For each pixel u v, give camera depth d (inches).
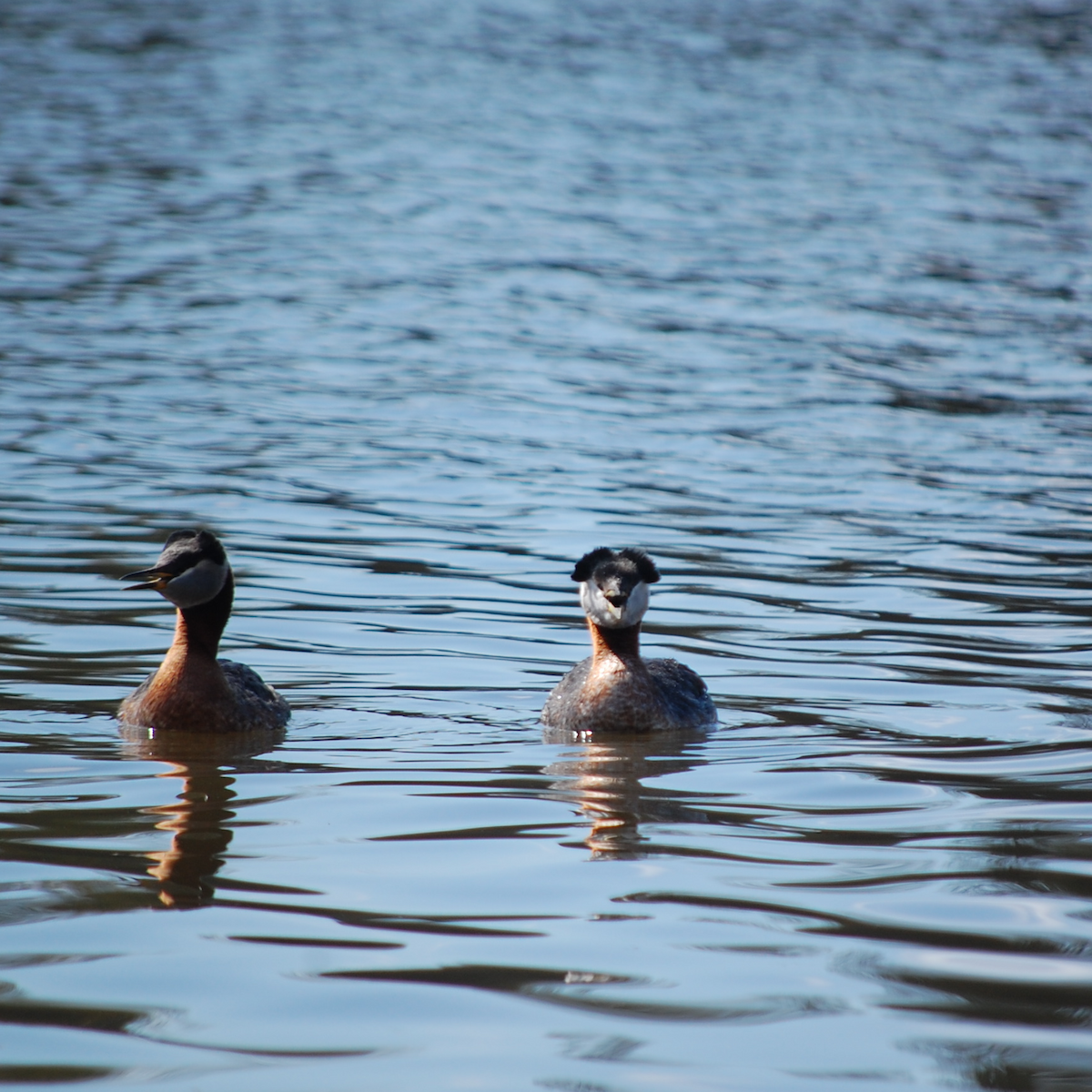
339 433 851.4
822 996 265.7
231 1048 246.7
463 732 443.5
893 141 2113.7
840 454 825.5
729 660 513.7
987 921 297.3
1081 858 331.6
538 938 289.3
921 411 923.4
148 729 437.4
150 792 380.8
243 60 2655.0
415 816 363.3
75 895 309.7
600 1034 252.1
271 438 836.6
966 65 2694.4
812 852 337.7
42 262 1328.7
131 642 517.7
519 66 2674.7
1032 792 380.5
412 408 914.7
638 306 1234.0
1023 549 653.9
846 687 484.4
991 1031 253.0
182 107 2246.6
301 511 697.6
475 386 973.2
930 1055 245.1
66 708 455.5
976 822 357.7
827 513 711.1
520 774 400.8
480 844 342.3
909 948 284.4
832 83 2551.7
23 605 552.4
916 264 1422.2
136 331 1101.7
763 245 1501.0
